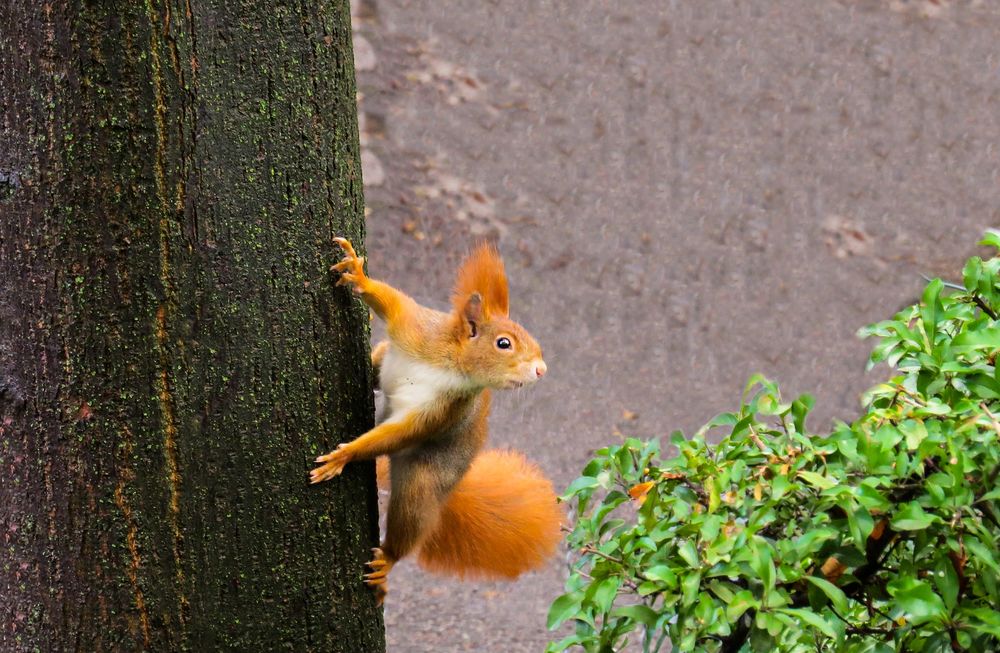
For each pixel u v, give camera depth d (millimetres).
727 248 18891
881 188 19812
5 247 5887
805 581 5688
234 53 5840
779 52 22875
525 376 7082
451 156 20812
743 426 6062
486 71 22422
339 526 6465
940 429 5504
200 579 6043
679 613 5559
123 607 5980
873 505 5266
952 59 22609
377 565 6727
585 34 23188
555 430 15180
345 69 6344
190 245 5836
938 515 5453
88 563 5965
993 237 6531
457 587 12430
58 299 5820
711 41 22938
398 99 21734
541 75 22469
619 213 19688
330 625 6449
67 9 5594
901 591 5254
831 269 18453
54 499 5965
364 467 6656
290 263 6109
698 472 5926
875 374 16266
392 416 7008
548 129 21172
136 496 5918
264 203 6000
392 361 7320
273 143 6000
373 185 19984
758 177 20219
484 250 7586
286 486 6195
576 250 18938
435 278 18438
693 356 16750
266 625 6219
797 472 5504
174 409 5902
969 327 6023
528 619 11812
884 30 23156
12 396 5953
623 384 16172
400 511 7254
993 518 5496
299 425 6211
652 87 22047
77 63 5629
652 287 18156
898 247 18812
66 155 5707
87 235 5758
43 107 5703
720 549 5395
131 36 5621
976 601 5582
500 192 20078
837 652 5539
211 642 6098
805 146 20922
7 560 6102
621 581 5781
